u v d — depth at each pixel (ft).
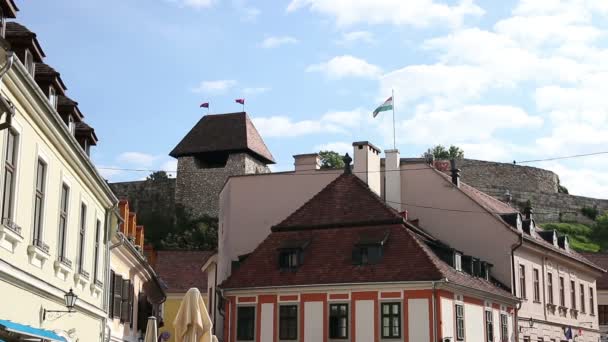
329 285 134.51
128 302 119.03
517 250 164.35
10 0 60.59
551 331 179.32
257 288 139.03
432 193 168.04
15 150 62.90
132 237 123.65
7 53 54.95
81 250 87.30
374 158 167.22
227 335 140.46
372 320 131.75
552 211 397.19
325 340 133.59
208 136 364.79
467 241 164.55
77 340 85.51
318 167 172.35
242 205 171.01
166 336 157.17
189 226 356.38
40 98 64.49
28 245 66.23
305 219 147.64
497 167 388.98
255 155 366.84
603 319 248.52
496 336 151.53
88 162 82.99
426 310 128.88
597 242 379.96
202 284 216.95
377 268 134.21
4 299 60.75
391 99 174.40
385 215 142.31
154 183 386.73
